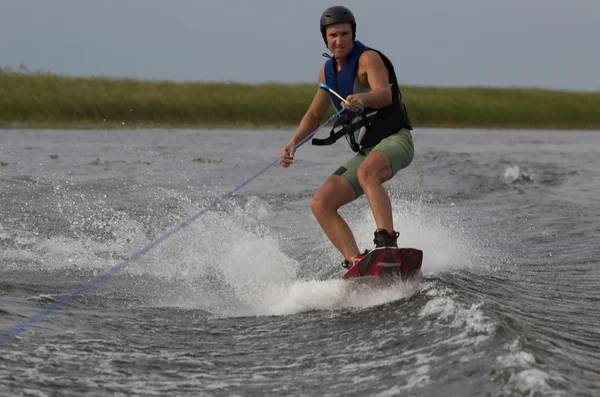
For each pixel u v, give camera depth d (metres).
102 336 16.30
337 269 22.33
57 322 17.33
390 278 18.55
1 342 15.39
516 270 23.89
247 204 38.38
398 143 19.70
